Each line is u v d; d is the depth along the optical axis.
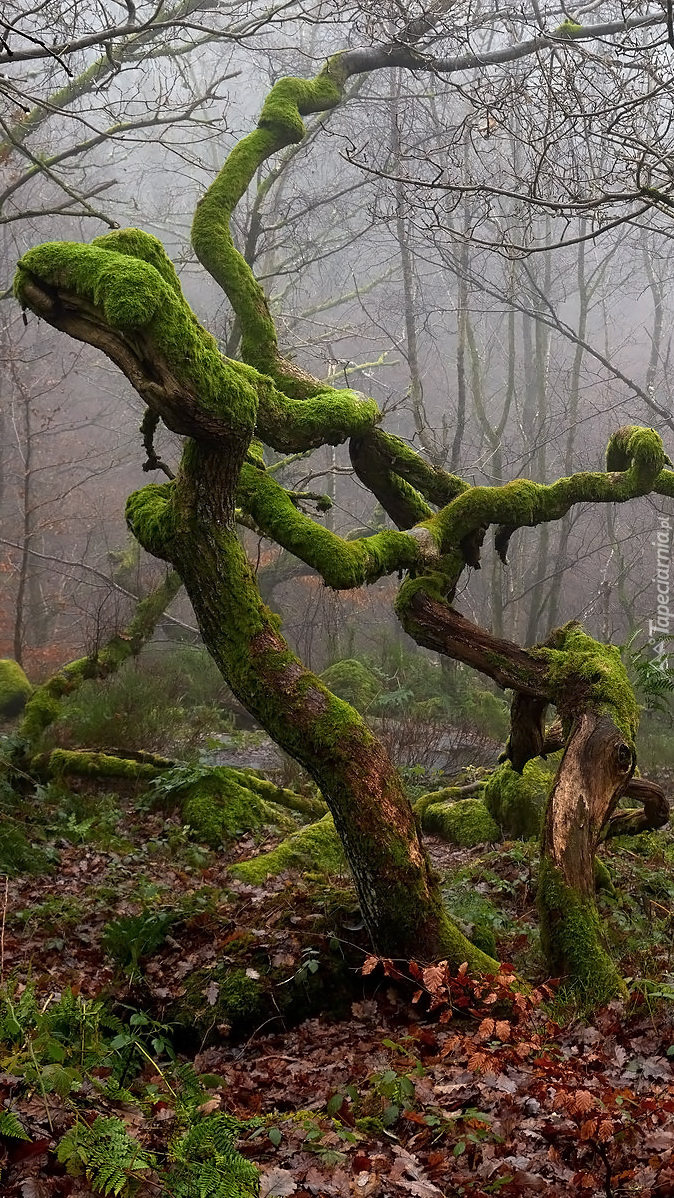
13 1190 2.55
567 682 5.54
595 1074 3.33
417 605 5.79
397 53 8.93
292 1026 4.58
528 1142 3.17
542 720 6.57
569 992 4.57
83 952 5.17
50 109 10.41
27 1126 2.79
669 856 7.63
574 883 4.95
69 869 6.77
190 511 4.75
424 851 4.82
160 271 4.53
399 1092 3.49
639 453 7.06
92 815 8.27
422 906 4.68
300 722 4.73
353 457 7.12
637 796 6.46
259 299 6.96
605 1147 2.91
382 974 4.73
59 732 9.94
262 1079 3.93
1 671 13.78
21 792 8.79
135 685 12.85
